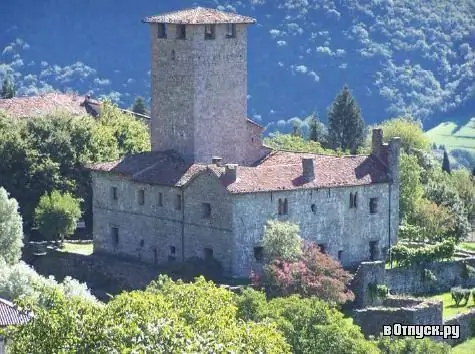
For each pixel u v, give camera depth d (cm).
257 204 19238
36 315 12356
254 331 12900
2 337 12556
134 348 11919
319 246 19775
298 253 18862
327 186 19725
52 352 12025
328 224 19825
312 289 18412
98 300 18188
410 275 19738
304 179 19662
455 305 19200
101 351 11969
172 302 13950
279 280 18375
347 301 18850
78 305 12412
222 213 19200
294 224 19138
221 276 19150
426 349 16325
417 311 17800
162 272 19512
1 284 17225
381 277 19275
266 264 18850
